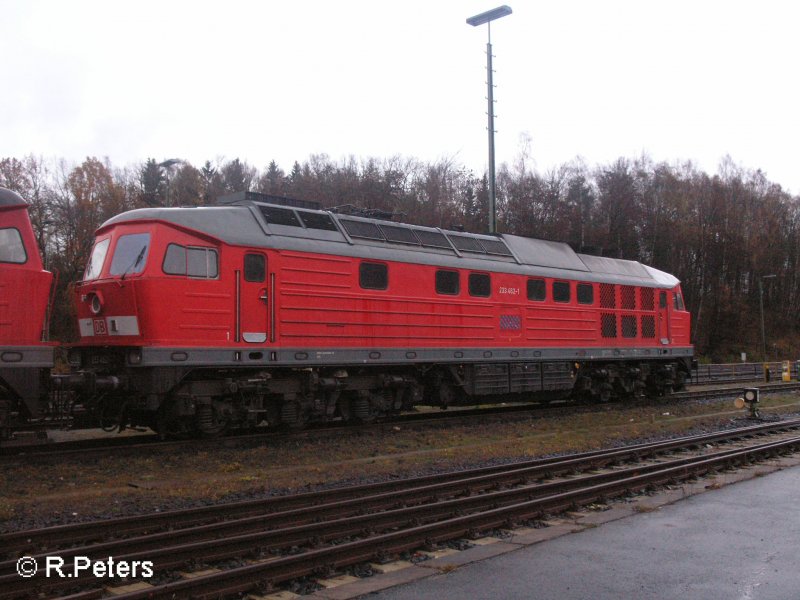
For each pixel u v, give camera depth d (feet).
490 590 18.06
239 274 39.40
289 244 41.55
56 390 35.14
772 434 48.60
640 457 38.40
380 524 23.50
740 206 218.79
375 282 45.88
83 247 141.49
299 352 41.50
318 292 42.65
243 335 39.27
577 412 59.88
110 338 37.86
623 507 27.25
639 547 21.79
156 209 38.11
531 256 58.18
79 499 26.86
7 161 141.38
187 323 37.24
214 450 38.11
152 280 36.22
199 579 17.03
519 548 21.72
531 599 17.43
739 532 23.49
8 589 16.96
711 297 204.13
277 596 17.70
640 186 199.41
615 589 18.06
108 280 37.11
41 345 32.60
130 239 37.91
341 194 157.89
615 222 184.24
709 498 28.76
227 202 44.14
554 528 24.20
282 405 42.65
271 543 21.08
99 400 36.86
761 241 219.61
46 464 33.35
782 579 18.69
